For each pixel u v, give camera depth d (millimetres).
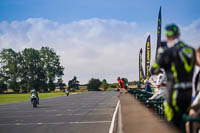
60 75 117375
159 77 9344
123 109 7574
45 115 15984
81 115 15352
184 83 3266
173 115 3414
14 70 110688
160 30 12859
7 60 110500
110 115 14922
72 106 22719
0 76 109688
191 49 3275
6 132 10219
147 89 15781
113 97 39000
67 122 12453
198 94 3674
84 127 10750
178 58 3236
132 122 4992
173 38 3344
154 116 5816
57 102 29531
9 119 14609
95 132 9539
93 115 15172
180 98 3271
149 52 18562
